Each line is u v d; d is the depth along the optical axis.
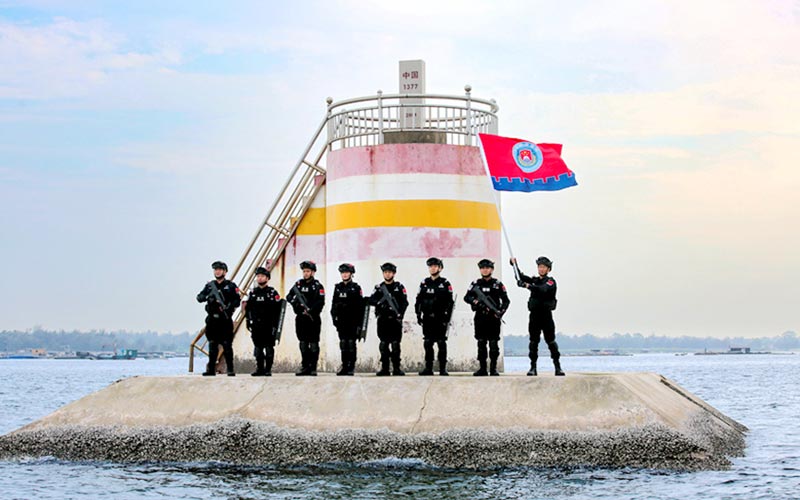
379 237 22.58
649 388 20.34
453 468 16.92
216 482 16.28
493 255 23.30
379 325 19.50
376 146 22.86
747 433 26.73
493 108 24.33
